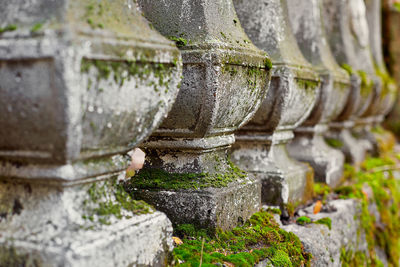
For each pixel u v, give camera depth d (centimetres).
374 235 400
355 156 469
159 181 209
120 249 136
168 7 207
